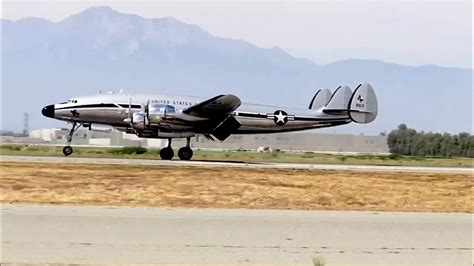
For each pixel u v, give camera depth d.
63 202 76.56
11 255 44.19
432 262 46.81
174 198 85.12
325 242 53.19
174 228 57.09
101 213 64.56
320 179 123.06
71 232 53.28
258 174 130.50
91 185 95.12
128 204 77.00
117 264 42.62
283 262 45.41
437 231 59.78
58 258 43.75
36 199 78.12
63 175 110.56
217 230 56.97
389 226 62.22
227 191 94.81
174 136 185.62
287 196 92.00
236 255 47.19
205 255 46.75
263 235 55.44
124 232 54.19
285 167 164.50
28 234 51.81
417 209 82.50
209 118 184.38
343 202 88.56
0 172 112.44
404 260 47.25
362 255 48.56
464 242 54.47
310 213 71.25
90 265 41.81
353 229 59.91
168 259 44.97
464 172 169.50
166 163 160.50
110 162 157.62
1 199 76.94
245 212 70.19
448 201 93.00
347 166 191.12
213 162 181.75
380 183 118.44
